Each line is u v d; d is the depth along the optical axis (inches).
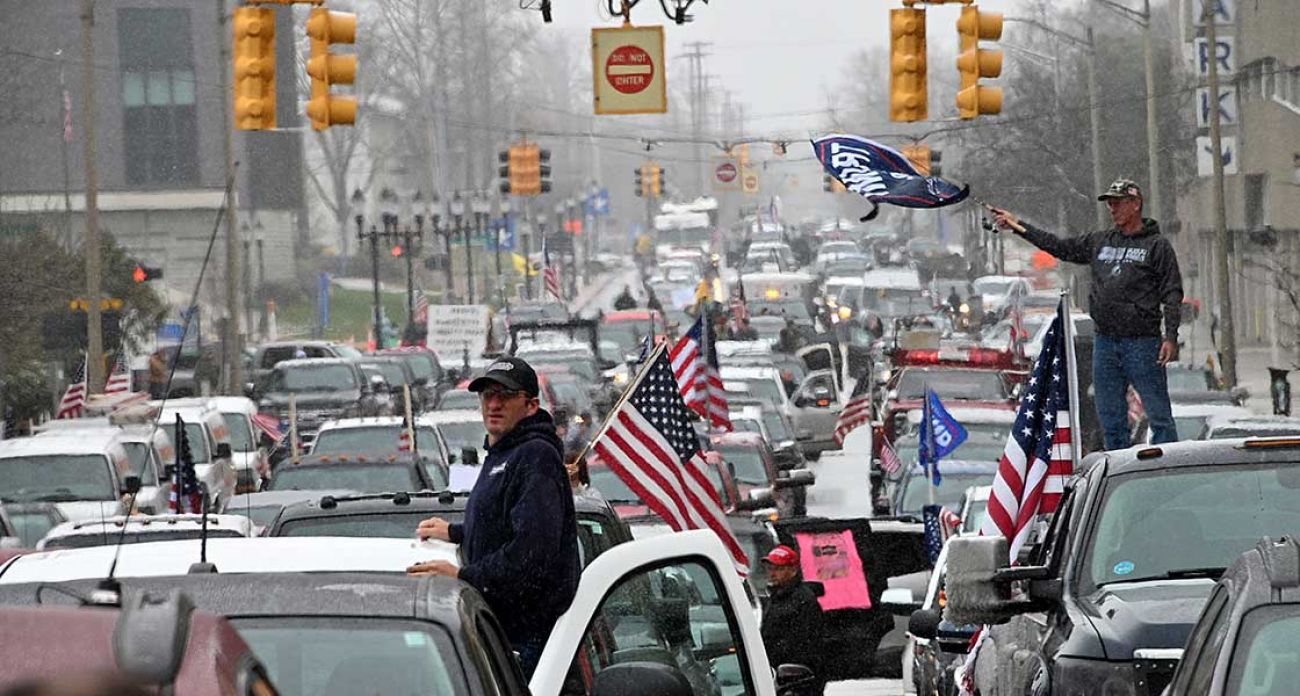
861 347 5418.3
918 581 1759.4
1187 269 6481.3
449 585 534.6
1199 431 2586.1
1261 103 5467.5
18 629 318.7
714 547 705.6
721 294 7854.3
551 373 3688.5
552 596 677.3
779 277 6781.5
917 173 1277.1
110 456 2396.7
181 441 1934.1
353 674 491.2
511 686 545.6
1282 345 4825.3
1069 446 1085.1
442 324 5088.6
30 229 4635.8
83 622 323.9
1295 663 519.5
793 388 4330.7
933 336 3513.8
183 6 7613.2
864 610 1775.3
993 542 802.2
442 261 7632.9
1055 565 842.8
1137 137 6481.3
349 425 2765.7
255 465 3100.4
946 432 2240.4
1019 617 882.8
